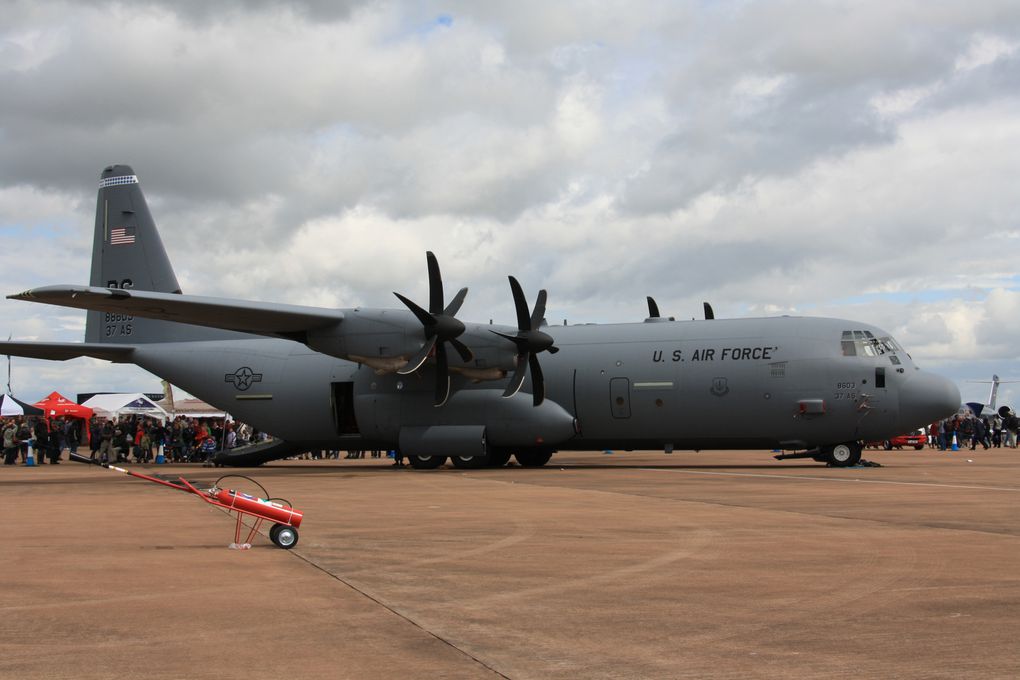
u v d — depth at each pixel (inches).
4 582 295.1
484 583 293.1
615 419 985.5
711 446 980.6
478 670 195.5
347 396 1072.2
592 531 421.7
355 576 305.9
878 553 347.3
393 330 922.7
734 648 212.2
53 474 1020.5
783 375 929.5
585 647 214.1
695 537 397.1
